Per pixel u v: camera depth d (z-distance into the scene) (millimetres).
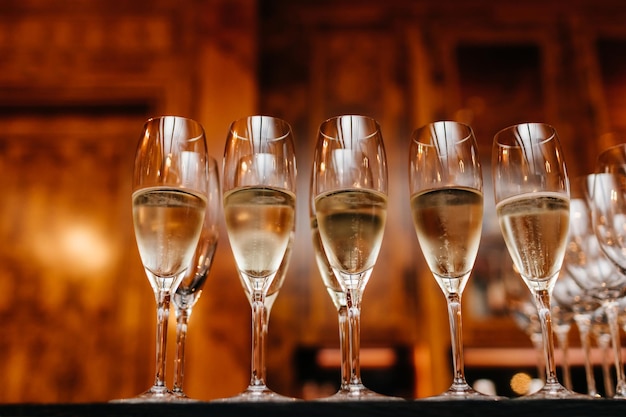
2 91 2584
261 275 657
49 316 2391
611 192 706
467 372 2465
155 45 2623
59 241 2479
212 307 2213
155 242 634
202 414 468
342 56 2900
